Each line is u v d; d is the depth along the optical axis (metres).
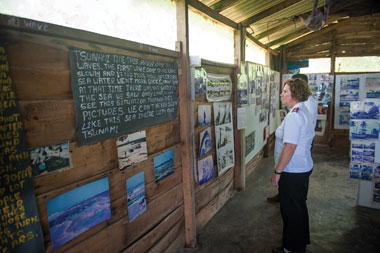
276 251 2.42
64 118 1.23
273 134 6.66
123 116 1.58
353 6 2.92
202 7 2.49
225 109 3.24
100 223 1.49
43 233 1.16
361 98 6.30
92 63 1.33
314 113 2.85
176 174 2.29
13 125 1.01
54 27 1.12
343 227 2.88
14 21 0.98
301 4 3.68
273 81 6.01
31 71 1.07
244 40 3.66
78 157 1.31
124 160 1.62
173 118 2.17
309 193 3.83
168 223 2.21
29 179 1.07
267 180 4.34
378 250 2.47
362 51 6.15
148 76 1.79
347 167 5.00
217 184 3.22
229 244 2.60
